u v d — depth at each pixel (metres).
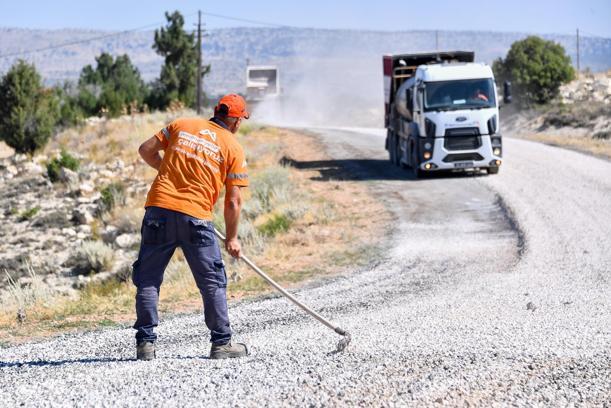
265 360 10.24
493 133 44.75
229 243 10.56
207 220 10.24
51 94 71.38
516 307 16.17
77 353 12.58
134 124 73.62
